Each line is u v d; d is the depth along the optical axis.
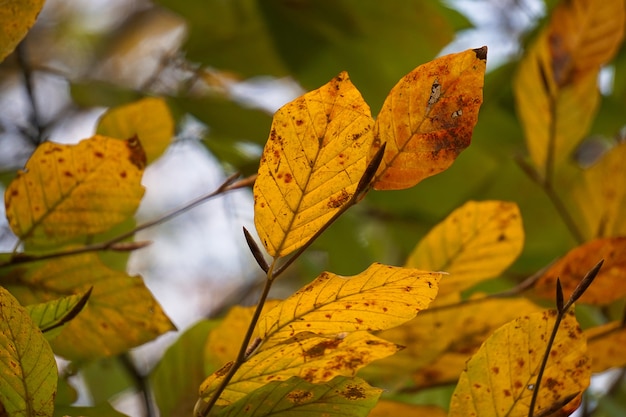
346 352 0.68
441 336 0.83
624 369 1.18
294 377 0.68
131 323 0.79
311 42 1.32
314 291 0.66
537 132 0.99
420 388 0.84
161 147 0.89
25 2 0.71
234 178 0.78
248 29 1.37
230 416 0.68
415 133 0.67
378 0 1.28
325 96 0.66
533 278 0.80
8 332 0.66
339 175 0.67
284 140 0.66
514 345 0.70
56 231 0.79
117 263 0.92
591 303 0.79
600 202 0.99
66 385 0.81
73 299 0.69
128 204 0.79
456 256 0.82
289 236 0.67
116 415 0.77
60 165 0.77
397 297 0.66
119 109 0.88
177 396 0.88
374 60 1.34
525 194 1.34
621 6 0.94
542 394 0.70
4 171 1.24
